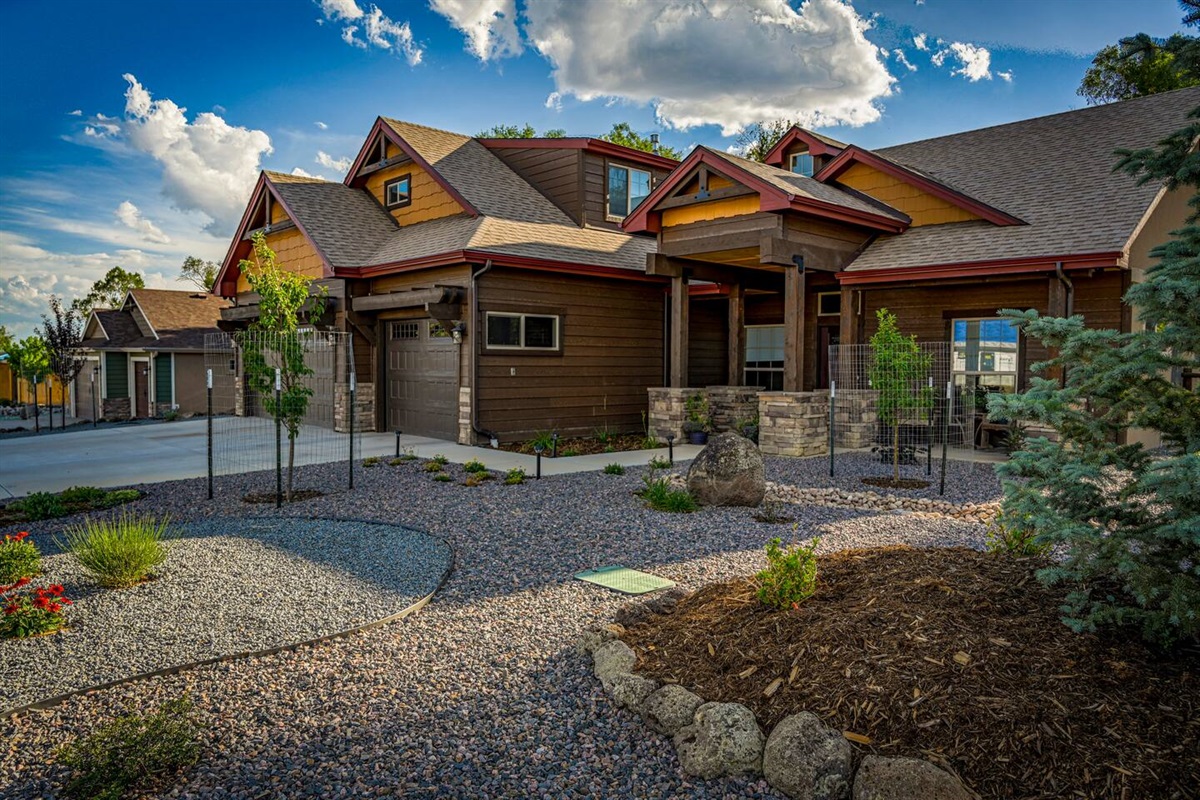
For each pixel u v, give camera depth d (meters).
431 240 13.34
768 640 3.53
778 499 8.09
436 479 9.15
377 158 16.34
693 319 17.11
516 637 4.19
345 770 2.88
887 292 13.19
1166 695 2.80
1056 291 10.34
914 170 13.84
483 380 12.33
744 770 2.83
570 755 3.00
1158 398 3.49
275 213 16.52
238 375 18.80
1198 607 2.88
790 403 11.07
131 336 23.95
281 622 4.39
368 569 5.45
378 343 14.41
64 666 3.79
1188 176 5.03
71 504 7.75
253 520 7.11
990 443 11.70
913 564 4.25
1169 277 3.57
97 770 2.77
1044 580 3.18
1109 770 2.51
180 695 3.51
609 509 7.48
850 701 2.98
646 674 3.49
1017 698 2.85
